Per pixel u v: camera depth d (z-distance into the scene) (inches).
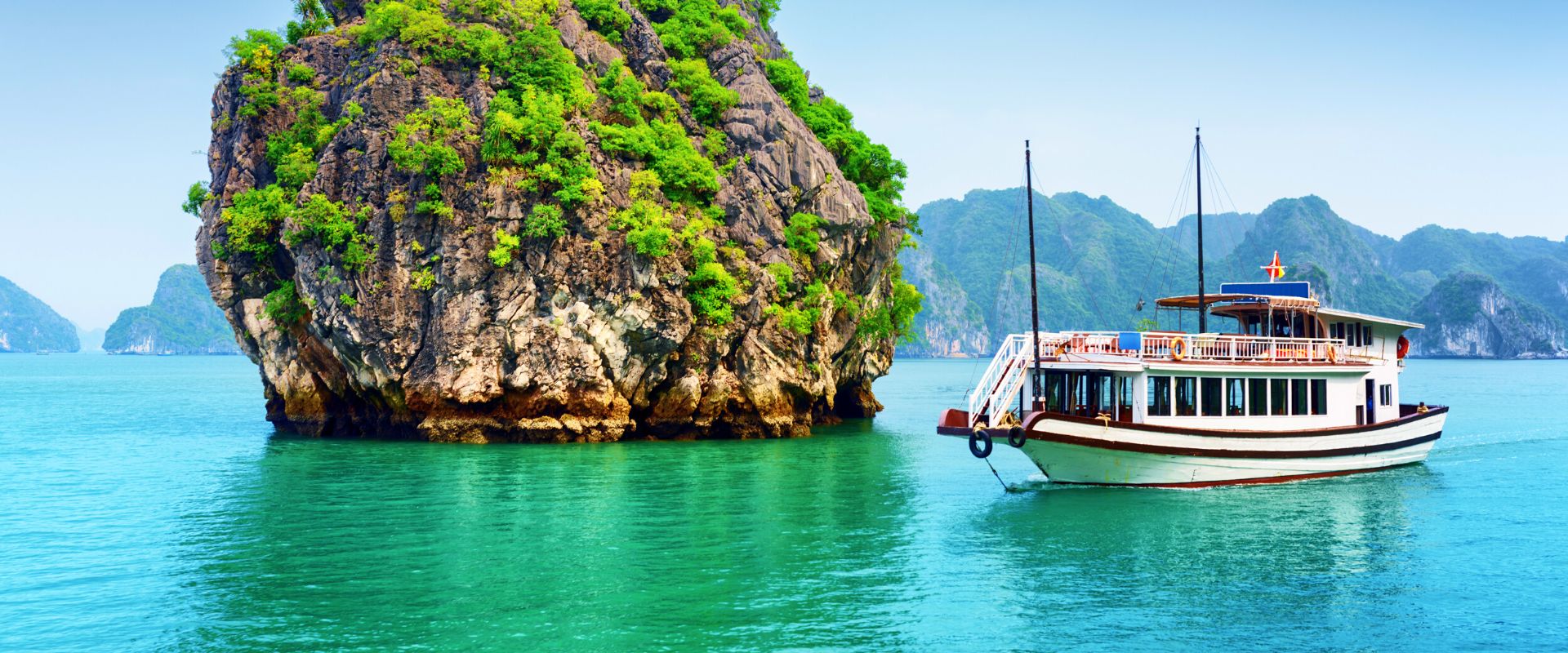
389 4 1980.8
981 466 1595.7
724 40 2262.6
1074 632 802.2
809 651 752.3
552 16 2050.9
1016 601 874.8
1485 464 1644.9
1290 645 779.4
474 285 1820.9
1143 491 1343.5
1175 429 1321.4
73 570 948.6
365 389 1931.6
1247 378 1385.3
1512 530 1144.2
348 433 2003.0
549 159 1829.5
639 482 1409.9
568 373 1841.8
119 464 1615.4
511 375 1835.6
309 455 1680.6
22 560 983.0
